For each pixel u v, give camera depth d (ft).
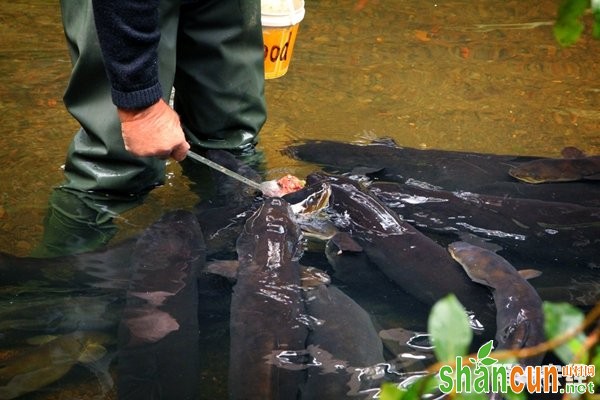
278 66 10.54
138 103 7.65
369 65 12.16
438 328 3.70
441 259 8.34
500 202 9.20
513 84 11.87
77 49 8.80
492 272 8.02
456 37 13.01
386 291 8.05
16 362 7.22
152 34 7.50
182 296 7.85
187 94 9.89
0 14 12.99
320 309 7.68
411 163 9.97
